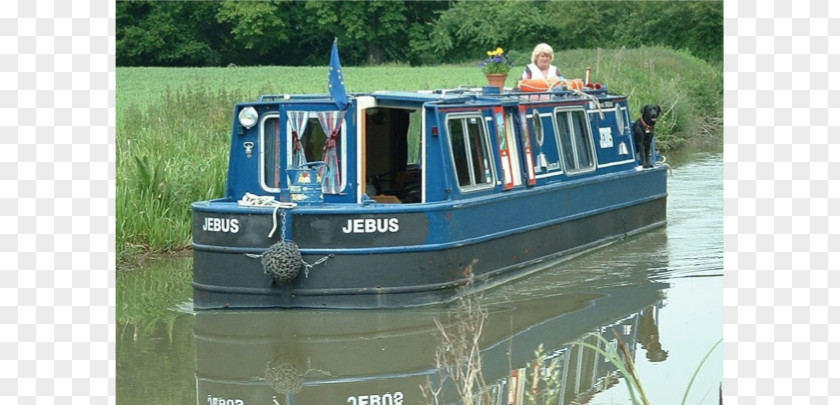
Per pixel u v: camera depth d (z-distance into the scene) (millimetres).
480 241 14406
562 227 16625
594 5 68188
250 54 75312
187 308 13961
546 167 16453
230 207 13719
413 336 12555
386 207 13484
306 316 13320
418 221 13469
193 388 10922
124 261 16641
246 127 15016
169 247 17375
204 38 73062
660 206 19844
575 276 15516
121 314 13719
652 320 13086
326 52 75625
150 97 34375
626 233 18672
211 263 13812
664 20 65062
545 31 71312
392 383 11016
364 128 14391
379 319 13180
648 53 45906
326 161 14391
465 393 9422
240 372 11414
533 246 15797
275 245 13336
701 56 64125
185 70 52062
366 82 44969
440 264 13664
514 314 13453
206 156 19781
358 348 12148
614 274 15602
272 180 14953
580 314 13406
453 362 11555
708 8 63438
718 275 15461
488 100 15453
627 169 19094
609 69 38344
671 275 15477
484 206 14523
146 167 17766
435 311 13469
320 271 13391
